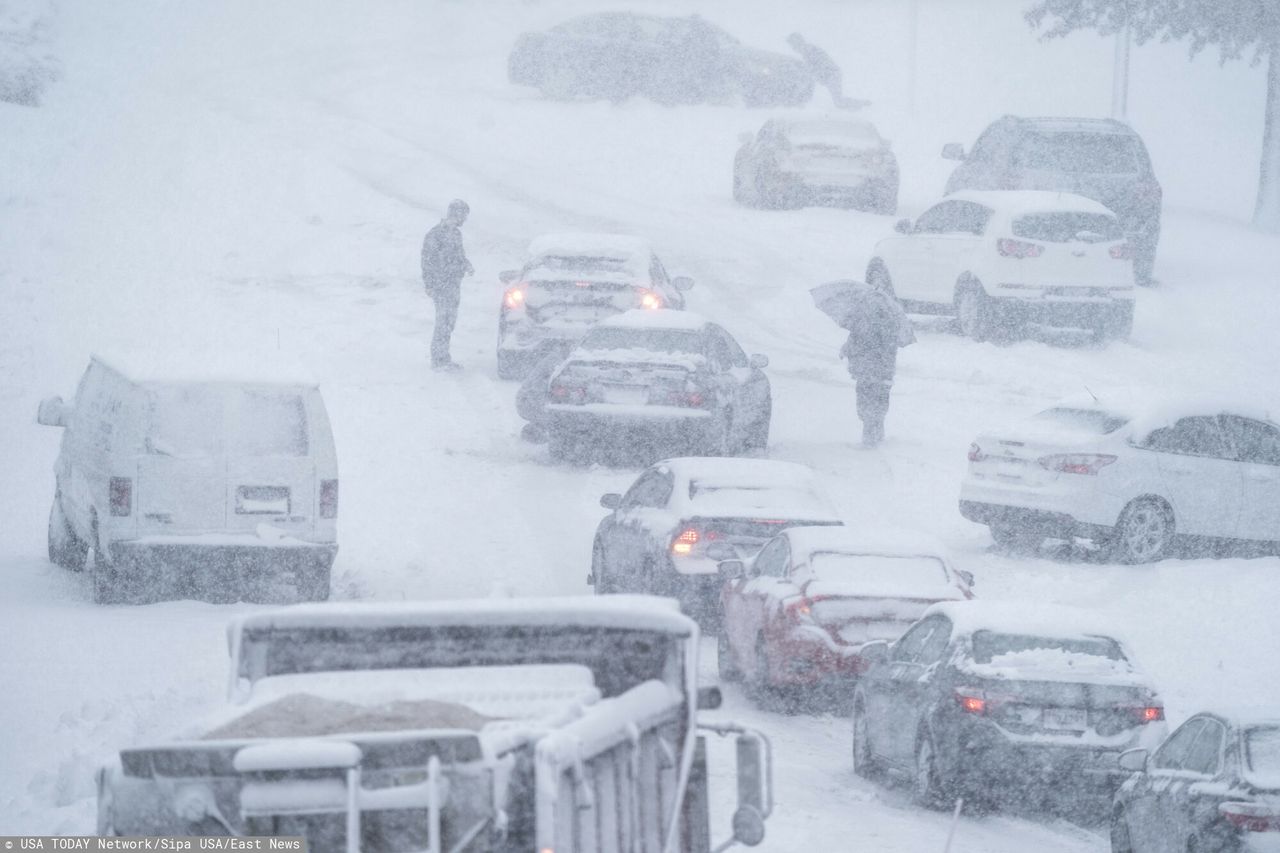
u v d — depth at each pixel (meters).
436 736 14.74
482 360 82.00
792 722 41.38
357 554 52.12
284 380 45.47
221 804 14.80
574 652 18.98
